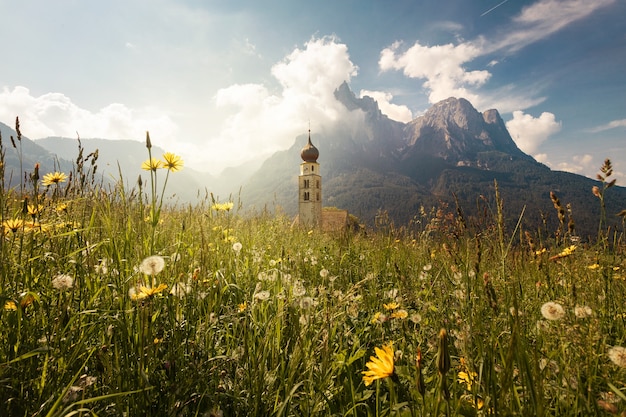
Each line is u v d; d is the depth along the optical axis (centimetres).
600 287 232
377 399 155
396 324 247
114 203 263
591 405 119
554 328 170
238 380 176
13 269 182
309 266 421
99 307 194
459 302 226
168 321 196
